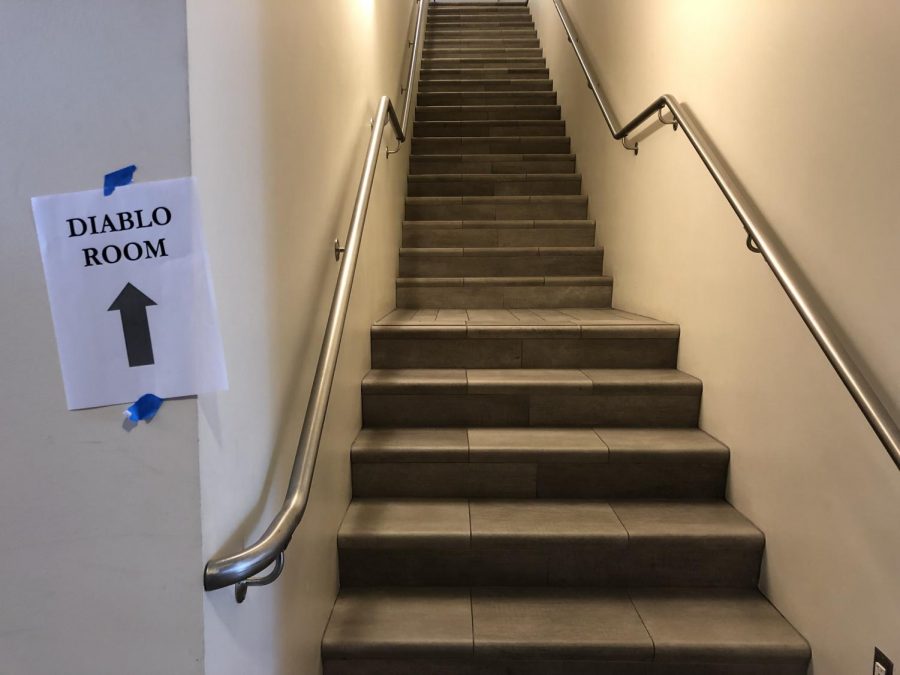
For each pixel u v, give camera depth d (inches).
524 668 63.1
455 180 163.0
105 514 30.5
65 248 29.1
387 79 114.1
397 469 80.7
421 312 121.3
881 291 48.9
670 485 80.3
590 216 152.8
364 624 64.5
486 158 172.7
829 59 56.0
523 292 129.0
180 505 30.5
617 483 80.5
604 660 62.4
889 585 48.9
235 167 35.5
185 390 30.2
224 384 31.0
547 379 90.5
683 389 88.1
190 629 31.0
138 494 30.4
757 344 71.0
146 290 29.8
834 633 56.3
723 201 79.9
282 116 46.4
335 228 68.2
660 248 104.0
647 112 100.7
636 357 97.9
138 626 31.1
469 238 146.9
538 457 79.8
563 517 74.7
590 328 97.4
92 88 28.4
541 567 71.7
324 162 62.2
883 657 49.5
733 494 77.8
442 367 98.9
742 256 74.6
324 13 62.1
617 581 71.7
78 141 28.6
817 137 57.9
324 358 53.7
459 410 89.6
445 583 72.0
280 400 45.7
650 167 108.3
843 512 54.8
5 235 29.0
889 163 48.0
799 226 60.9
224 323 33.5
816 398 58.9
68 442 30.1
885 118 48.3
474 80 214.2
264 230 41.6
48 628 31.2
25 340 29.5
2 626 31.2
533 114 195.8
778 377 66.1
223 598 34.2
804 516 61.2
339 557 71.4
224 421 33.7
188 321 30.1
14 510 30.5
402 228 145.9
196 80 29.6
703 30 84.8
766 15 67.6
